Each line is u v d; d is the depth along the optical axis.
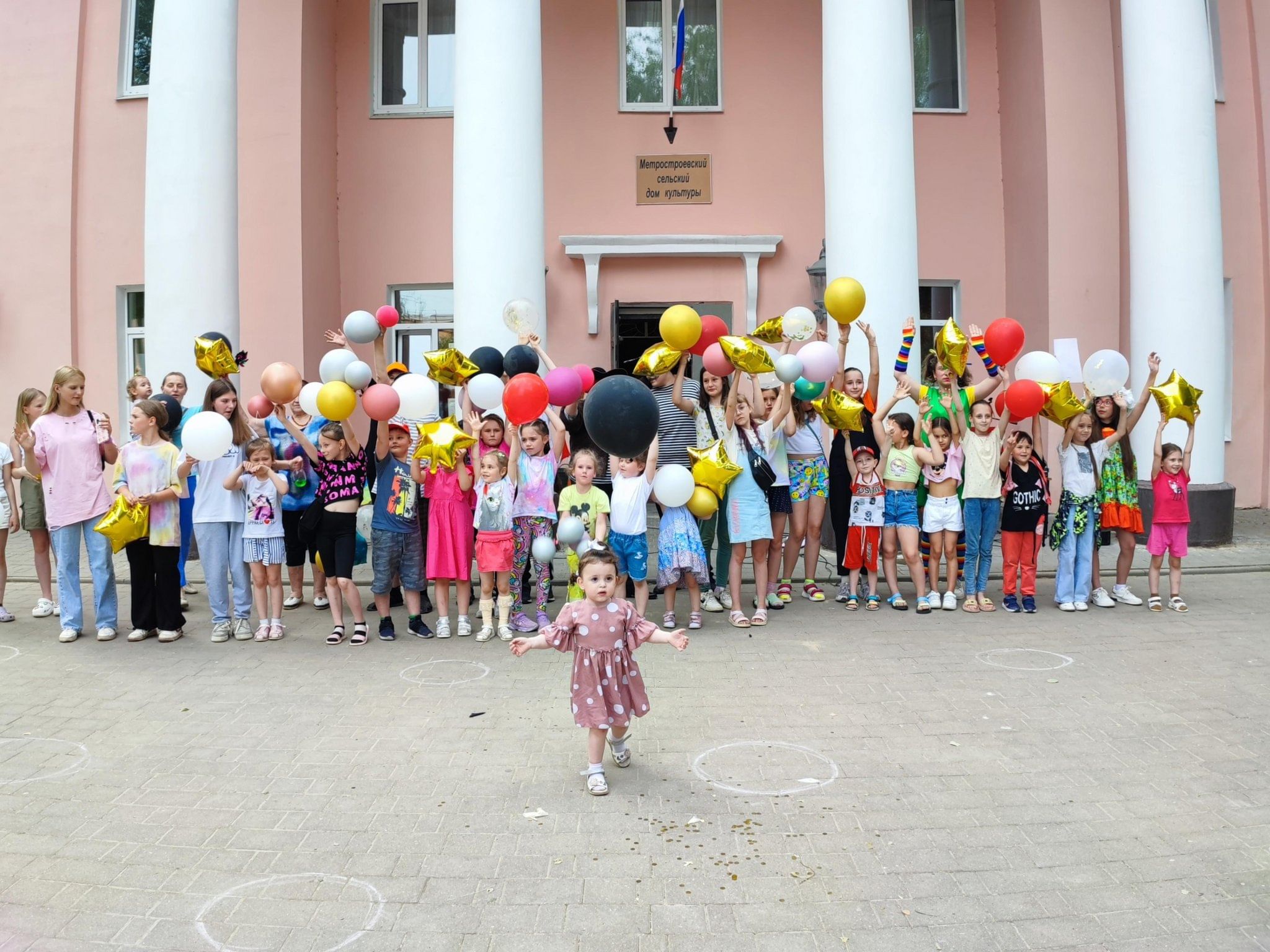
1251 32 12.88
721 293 12.49
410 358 12.88
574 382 6.83
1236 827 3.91
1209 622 7.29
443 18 12.77
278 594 7.19
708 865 3.62
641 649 6.64
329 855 3.72
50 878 3.56
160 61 9.73
